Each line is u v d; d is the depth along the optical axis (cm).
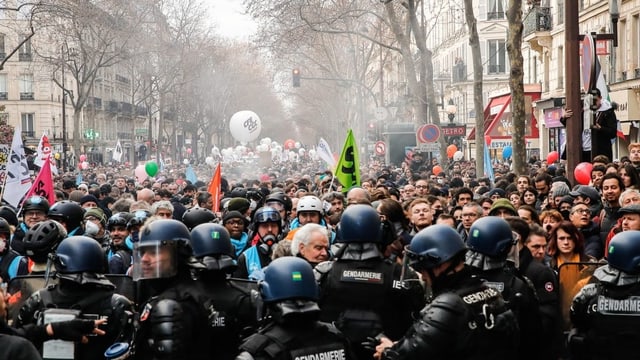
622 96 3188
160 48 6097
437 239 545
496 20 6106
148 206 1247
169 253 563
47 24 4456
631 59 3203
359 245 646
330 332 523
